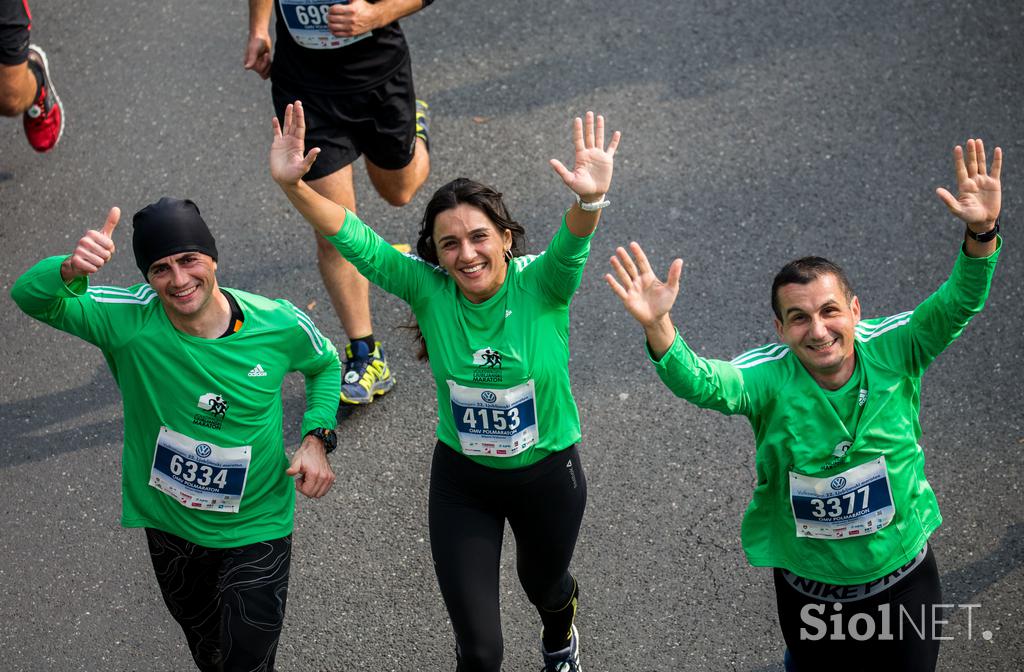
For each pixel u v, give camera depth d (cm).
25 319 1834
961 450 1557
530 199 1917
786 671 1248
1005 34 2095
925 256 1786
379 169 1666
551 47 2152
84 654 1441
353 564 1512
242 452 1148
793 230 1838
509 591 1473
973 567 1437
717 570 1459
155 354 1123
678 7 2194
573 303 1772
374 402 1689
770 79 2056
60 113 1997
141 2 2308
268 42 1631
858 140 1952
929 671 1105
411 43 2189
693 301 1758
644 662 1380
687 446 1597
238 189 1986
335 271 1596
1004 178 1875
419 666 1402
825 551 1090
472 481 1184
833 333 1021
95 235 1066
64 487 1623
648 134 1992
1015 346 1664
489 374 1139
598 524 1518
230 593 1162
